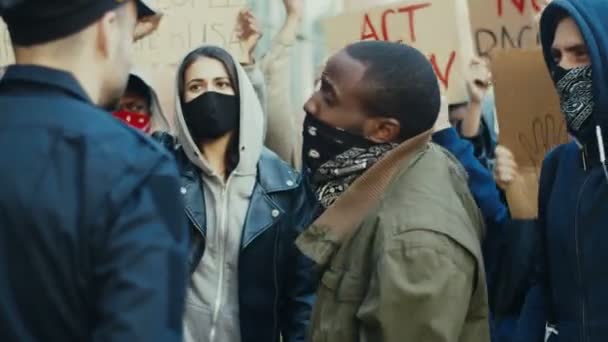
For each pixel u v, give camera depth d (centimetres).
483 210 288
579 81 233
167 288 146
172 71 372
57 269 146
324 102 214
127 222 147
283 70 379
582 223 227
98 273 145
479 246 205
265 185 290
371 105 208
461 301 195
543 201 248
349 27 357
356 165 213
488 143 379
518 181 281
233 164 290
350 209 209
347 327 204
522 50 283
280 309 292
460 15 332
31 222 146
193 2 373
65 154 150
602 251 223
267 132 377
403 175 208
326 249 209
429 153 215
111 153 150
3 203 148
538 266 252
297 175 295
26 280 146
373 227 204
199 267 286
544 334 250
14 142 152
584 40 228
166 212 152
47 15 156
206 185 290
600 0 232
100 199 147
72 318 146
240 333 284
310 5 533
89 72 161
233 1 372
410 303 191
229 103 291
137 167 151
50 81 157
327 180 217
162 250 148
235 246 285
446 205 203
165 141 309
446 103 303
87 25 158
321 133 214
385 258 195
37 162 150
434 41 335
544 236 249
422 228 196
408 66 209
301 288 288
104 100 164
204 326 283
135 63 365
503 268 282
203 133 290
